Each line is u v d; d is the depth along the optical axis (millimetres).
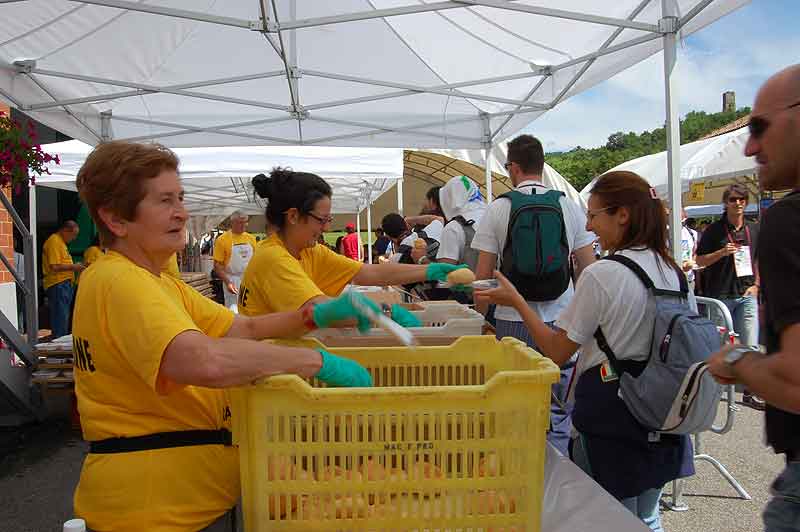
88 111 6305
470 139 7121
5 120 4602
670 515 3713
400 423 1185
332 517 1195
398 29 5145
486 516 1217
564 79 5539
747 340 6156
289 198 2447
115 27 4793
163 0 4562
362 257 16875
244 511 1214
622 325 2020
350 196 15852
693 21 3715
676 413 1881
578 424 2148
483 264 3338
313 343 1758
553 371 1202
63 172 8008
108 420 1321
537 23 4668
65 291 8812
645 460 2035
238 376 1162
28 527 3523
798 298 1197
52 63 5180
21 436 5137
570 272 3385
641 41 4004
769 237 1257
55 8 4297
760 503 3867
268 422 1185
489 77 5941
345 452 1188
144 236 1384
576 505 1477
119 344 1254
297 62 5727
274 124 6930
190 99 6336
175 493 1325
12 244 8133
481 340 1794
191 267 17828
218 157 9125
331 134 7152
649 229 2158
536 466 1221
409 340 1467
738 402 6137
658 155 13375
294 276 2283
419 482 1197
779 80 1317
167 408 1335
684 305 2051
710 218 21281
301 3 4898
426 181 20375
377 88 6258
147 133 6797
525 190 3422
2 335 5090
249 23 3934
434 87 5586
